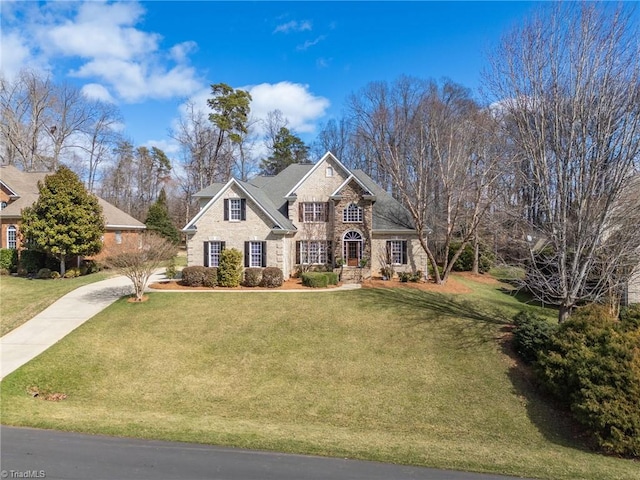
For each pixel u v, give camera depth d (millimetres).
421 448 8836
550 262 15414
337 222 27172
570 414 11734
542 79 14953
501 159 24484
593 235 14141
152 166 70688
